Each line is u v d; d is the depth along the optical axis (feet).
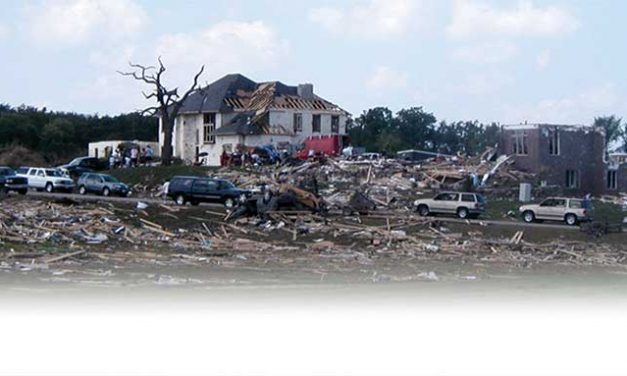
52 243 167.94
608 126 451.53
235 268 153.17
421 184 271.28
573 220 223.71
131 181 282.56
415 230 208.23
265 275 146.00
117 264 150.41
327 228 200.75
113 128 419.95
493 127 446.60
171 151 324.19
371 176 277.03
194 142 347.36
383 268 161.58
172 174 282.77
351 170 281.74
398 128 479.41
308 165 287.48
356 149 328.49
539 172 292.40
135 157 314.14
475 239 200.85
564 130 299.99
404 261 172.24
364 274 152.25
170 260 158.61
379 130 465.06
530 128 296.30
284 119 337.93
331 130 349.20
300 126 342.03
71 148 396.98
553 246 198.29
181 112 349.00
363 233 197.36
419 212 231.50
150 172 286.46
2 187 234.38
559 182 296.92
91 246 168.76
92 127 418.10
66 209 205.46
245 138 329.11
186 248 175.52
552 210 225.97
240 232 196.13
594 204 270.87
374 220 214.69
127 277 135.44
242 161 299.79
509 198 268.41
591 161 304.71
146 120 425.28
